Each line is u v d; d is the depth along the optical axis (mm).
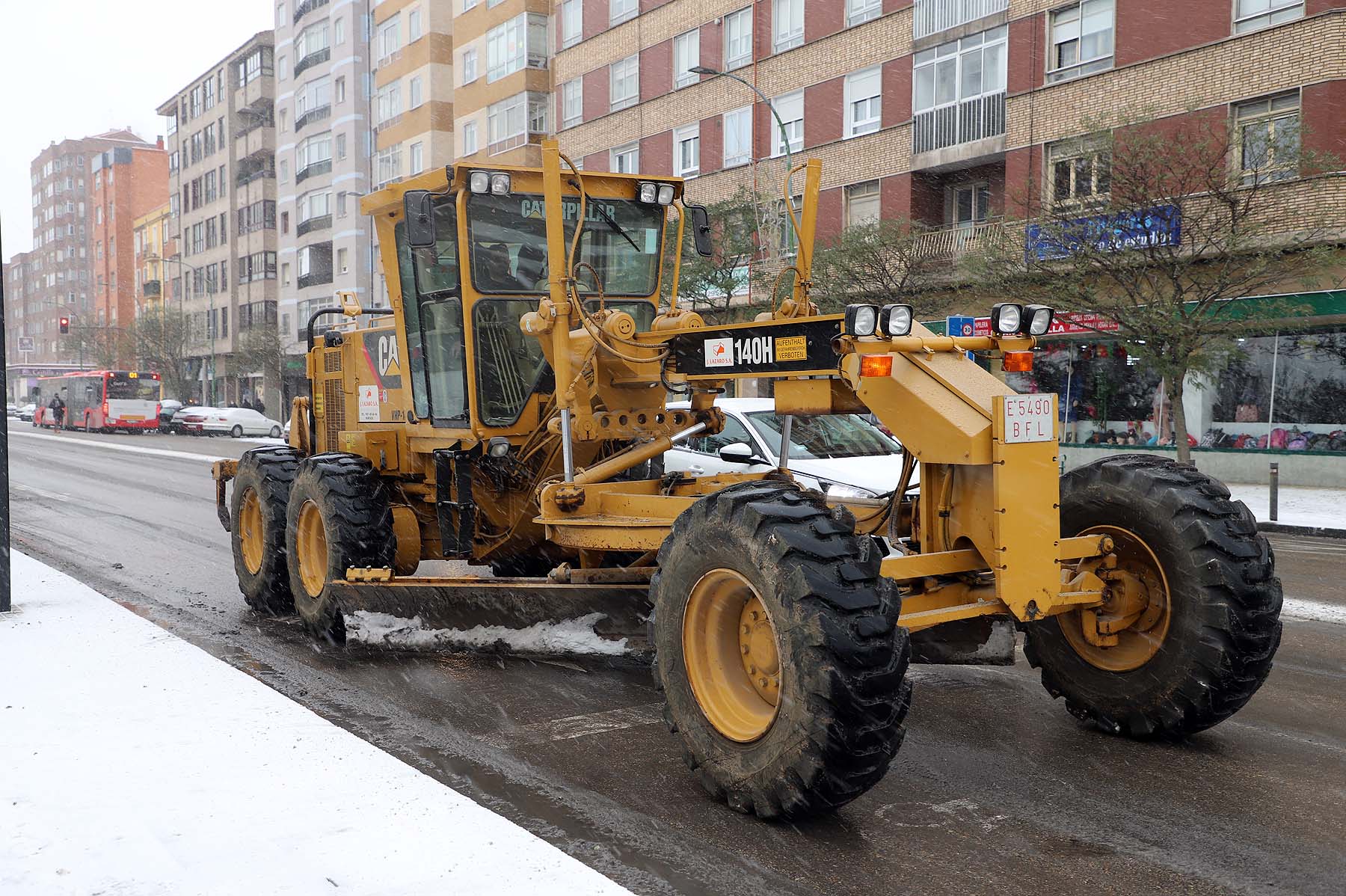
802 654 3549
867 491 7363
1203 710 4496
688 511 4082
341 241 54781
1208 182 15891
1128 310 16281
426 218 5707
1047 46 23766
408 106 48219
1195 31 20875
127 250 101125
